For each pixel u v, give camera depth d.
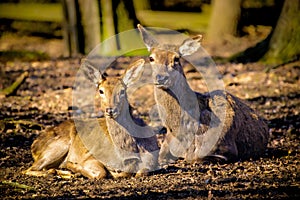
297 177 10.69
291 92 19.73
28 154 13.18
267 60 23.56
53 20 31.89
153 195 9.85
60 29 31.73
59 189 10.50
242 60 24.55
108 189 10.30
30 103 18.64
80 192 10.20
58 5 32.53
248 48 25.28
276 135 14.75
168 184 10.46
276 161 12.06
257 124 12.82
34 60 26.77
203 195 9.77
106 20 26.34
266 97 19.17
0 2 33.22
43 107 18.12
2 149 13.49
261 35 29.70
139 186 10.41
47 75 23.36
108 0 26.25
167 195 9.81
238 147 12.41
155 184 10.50
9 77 23.05
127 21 26.58
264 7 30.48
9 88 19.80
